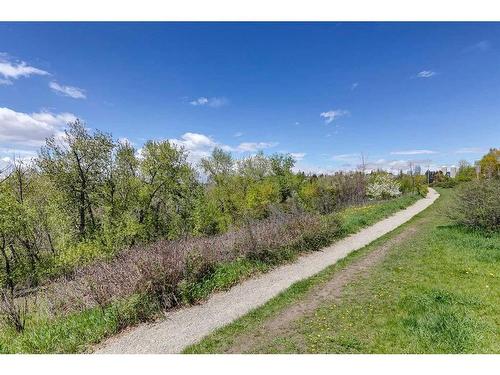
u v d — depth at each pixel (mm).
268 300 8984
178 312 8719
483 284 8367
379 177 43156
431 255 11812
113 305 8469
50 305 9656
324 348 5984
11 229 20859
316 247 15227
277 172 47281
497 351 5305
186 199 27578
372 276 10195
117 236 20344
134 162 25141
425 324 6250
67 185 22328
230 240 13828
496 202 14125
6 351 7109
